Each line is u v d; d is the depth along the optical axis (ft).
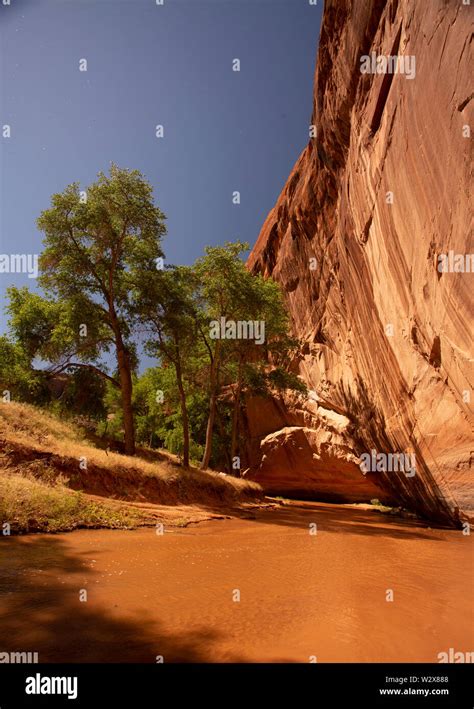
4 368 66.80
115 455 46.88
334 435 97.40
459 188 28.58
